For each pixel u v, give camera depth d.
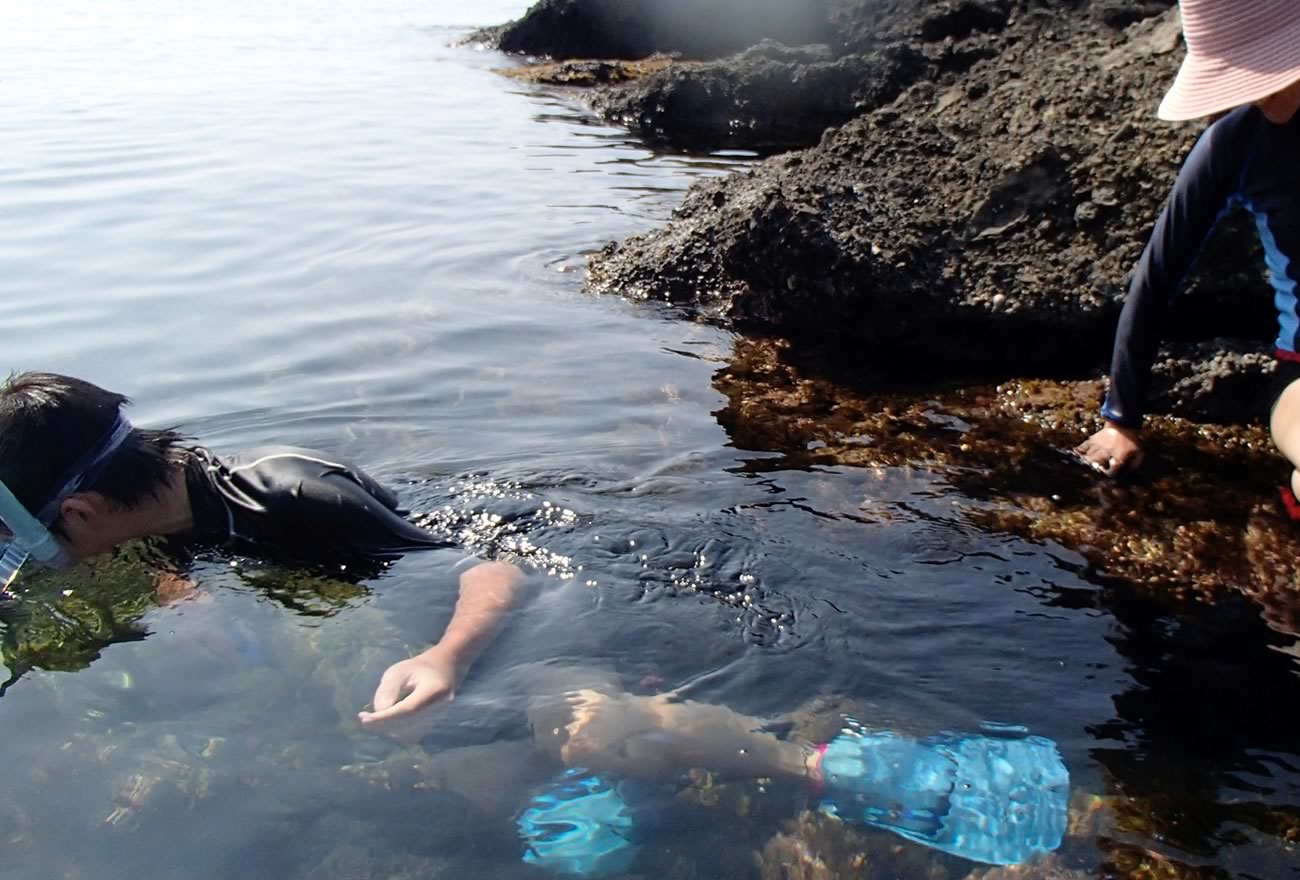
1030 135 5.74
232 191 8.29
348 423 4.60
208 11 21.55
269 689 2.87
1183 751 2.71
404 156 9.91
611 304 6.28
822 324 5.82
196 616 3.12
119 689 2.85
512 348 5.53
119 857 2.34
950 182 5.85
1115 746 2.73
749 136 12.23
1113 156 5.37
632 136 11.85
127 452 3.28
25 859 2.33
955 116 6.24
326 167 9.23
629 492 4.00
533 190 8.85
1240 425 4.59
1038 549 3.69
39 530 3.17
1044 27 11.01
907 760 2.66
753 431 4.62
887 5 13.80
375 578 3.28
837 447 4.48
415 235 7.41
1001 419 4.78
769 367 5.37
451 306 6.12
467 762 2.62
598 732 2.71
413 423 4.61
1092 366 5.25
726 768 2.63
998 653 3.11
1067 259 5.29
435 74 15.47
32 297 6.00
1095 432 4.59
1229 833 2.46
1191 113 3.38
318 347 5.43
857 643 3.13
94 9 20.62
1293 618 3.30
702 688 2.91
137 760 2.62
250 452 3.51
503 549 3.53
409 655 2.99
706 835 2.44
